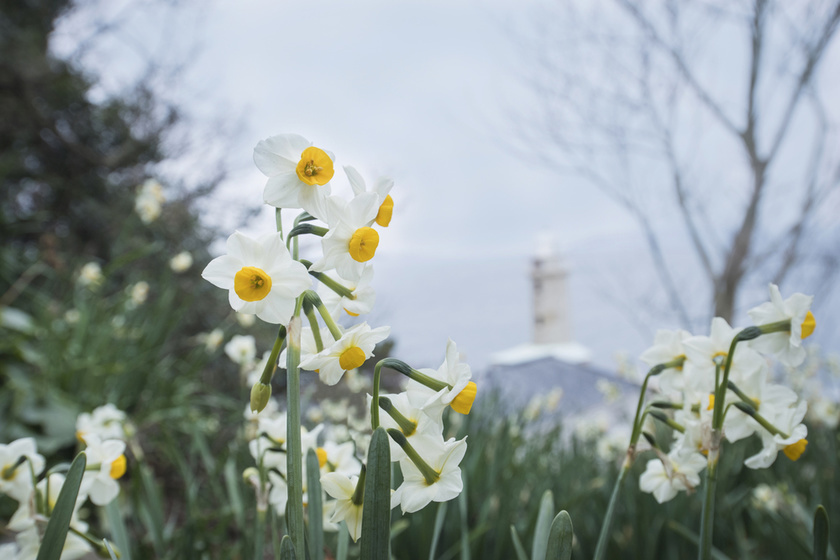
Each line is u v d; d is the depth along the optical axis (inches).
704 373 41.9
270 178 32.3
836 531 94.3
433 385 30.4
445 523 88.4
